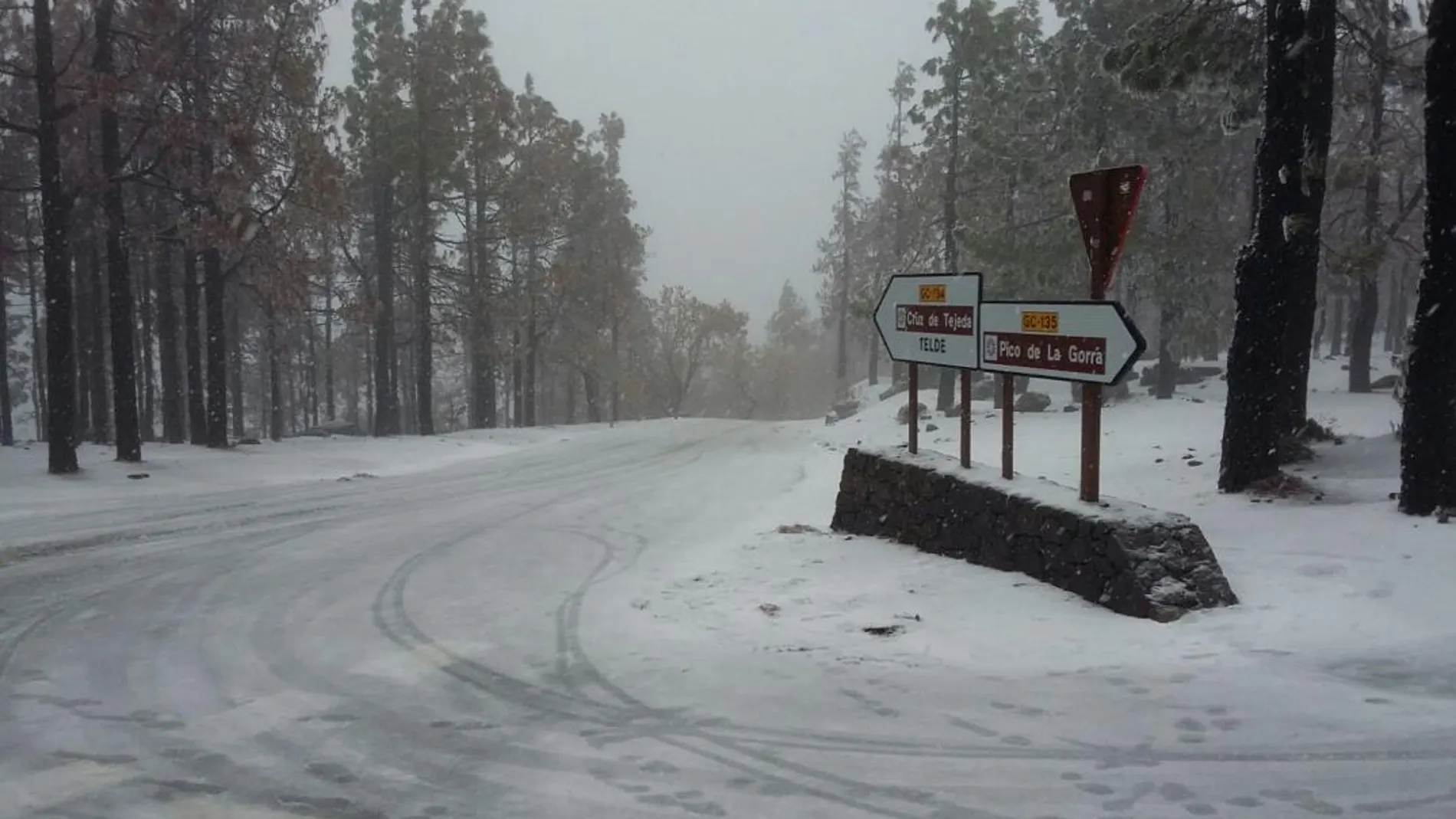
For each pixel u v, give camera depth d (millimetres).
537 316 41625
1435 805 3672
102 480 15547
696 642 6312
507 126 35531
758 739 4559
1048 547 7180
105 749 4496
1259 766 4066
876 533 9539
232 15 19062
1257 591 6723
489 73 34156
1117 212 6930
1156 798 3789
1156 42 12125
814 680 5410
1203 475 12406
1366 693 4871
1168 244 21703
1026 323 7871
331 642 6398
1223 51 12180
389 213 32656
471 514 12805
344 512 12867
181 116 17406
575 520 12320
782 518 12273
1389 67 12586
